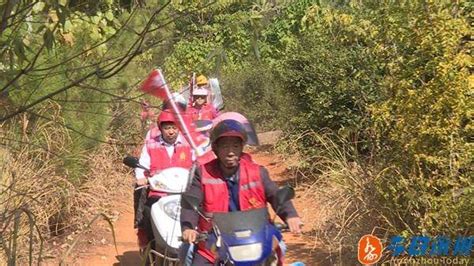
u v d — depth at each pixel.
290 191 4.66
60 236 8.53
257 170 4.80
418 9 5.98
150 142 7.11
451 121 5.74
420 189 5.94
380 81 7.65
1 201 6.44
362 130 8.45
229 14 4.14
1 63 3.83
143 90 4.91
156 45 3.70
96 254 8.38
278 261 4.56
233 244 4.38
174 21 3.71
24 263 7.04
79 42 5.25
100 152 10.92
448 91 5.73
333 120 10.78
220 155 4.70
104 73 3.56
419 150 5.90
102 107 8.62
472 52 5.99
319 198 8.98
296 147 12.35
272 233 4.50
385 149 6.71
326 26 8.20
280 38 18.27
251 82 19.39
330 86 10.66
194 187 4.79
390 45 6.43
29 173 7.48
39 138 7.81
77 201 9.05
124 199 11.00
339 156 8.74
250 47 4.04
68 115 8.33
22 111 3.61
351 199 7.28
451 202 5.70
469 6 6.29
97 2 3.98
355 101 9.52
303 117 11.65
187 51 8.73
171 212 6.49
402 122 6.02
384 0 6.42
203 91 10.02
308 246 8.20
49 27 3.72
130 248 8.77
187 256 4.86
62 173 8.59
